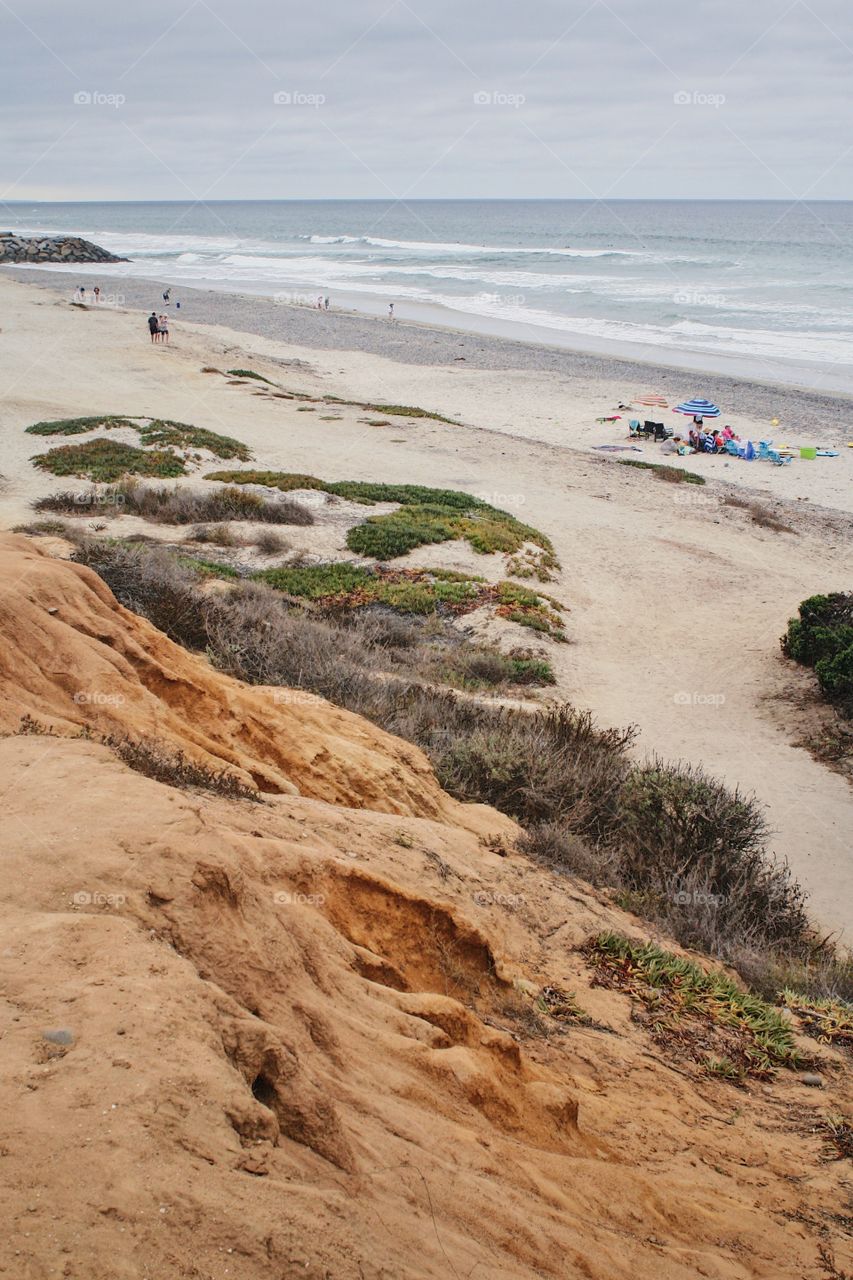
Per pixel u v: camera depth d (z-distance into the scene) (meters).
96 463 26.28
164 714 6.82
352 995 4.44
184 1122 2.62
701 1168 4.98
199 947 3.70
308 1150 3.06
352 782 8.38
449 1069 4.22
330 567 21.59
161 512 23.38
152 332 49.69
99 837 4.07
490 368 52.66
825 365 55.03
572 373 51.88
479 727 12.61
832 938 10.51
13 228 188.00
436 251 128.12
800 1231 4.62
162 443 29.12
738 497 31.80
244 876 4.23
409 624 19.31
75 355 44.22
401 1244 2.83
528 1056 5.56
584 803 10.69
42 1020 2.88
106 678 6.53
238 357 49.34
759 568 24.88
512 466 33.19
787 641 19.70
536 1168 4.02
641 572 24.09
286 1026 3.70
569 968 7.25
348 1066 3.85
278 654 12.89
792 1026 7.51
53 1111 2.51
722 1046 6.83
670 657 19.42
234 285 88.94
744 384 49.78
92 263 107.69
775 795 14.09
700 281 92.00
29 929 3.34
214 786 6.01
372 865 6.43
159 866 3.95
